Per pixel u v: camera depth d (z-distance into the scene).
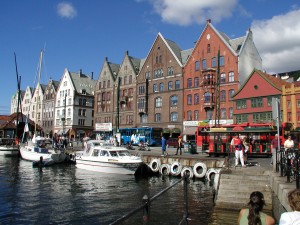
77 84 93.75
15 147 50.16
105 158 30.83
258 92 49.56
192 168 28.62
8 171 32.56
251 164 23.22
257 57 60.09
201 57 59.56
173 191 21.91
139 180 27.61
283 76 65.88
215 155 32.41
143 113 68.00
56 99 97.12
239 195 16.42
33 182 25.62
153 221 13.80
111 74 77.62
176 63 63.41
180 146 34.91
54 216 15.64
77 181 26.48
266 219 6.03
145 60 69.31
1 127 63.06
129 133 57.12
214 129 32.22
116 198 19.89
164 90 64.75
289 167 13.10
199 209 16.44
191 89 60.25
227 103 54.94
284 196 10.48
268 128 30.14
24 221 14.79
